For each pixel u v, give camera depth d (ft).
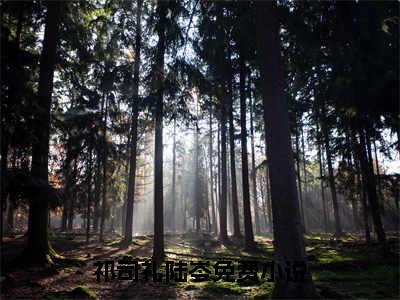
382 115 35.55
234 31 29.68
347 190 56.95
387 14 29.12
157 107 30.73
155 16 28.55
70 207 69.87
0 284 23.16
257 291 23.53
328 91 36.50
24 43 39.96
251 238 49.42
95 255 45.03
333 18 28.14
